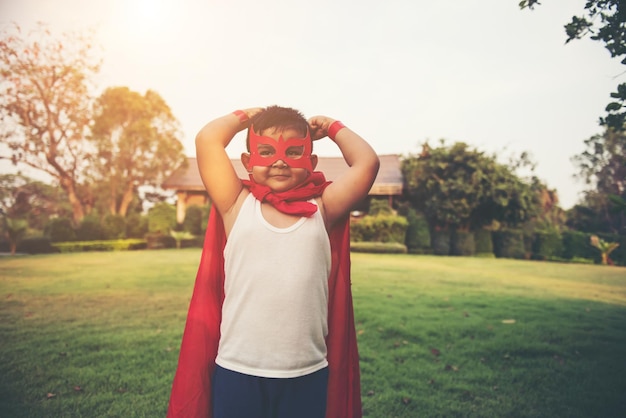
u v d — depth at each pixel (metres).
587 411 3.03
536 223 15.96
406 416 2.88
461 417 2.89
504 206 15.06
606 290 8.25
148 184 21.00
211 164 1.59
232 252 1.51
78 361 3.79
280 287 1.43
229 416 1.38
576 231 15.42
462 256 15.07
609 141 15.06
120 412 2.84
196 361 1.58
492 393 3.29
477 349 4.32
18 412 2.83
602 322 5.57
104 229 17.03
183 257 13.02
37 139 19.45
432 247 15.83
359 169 1.63
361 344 4.45
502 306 6.41
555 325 5.33
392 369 3.74
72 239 16.19
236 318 1.45
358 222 15.69
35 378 3.40
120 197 21.27
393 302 6.45
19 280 8.38
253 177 1.61
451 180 15.08
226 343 1.46
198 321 1.62
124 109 19.59
